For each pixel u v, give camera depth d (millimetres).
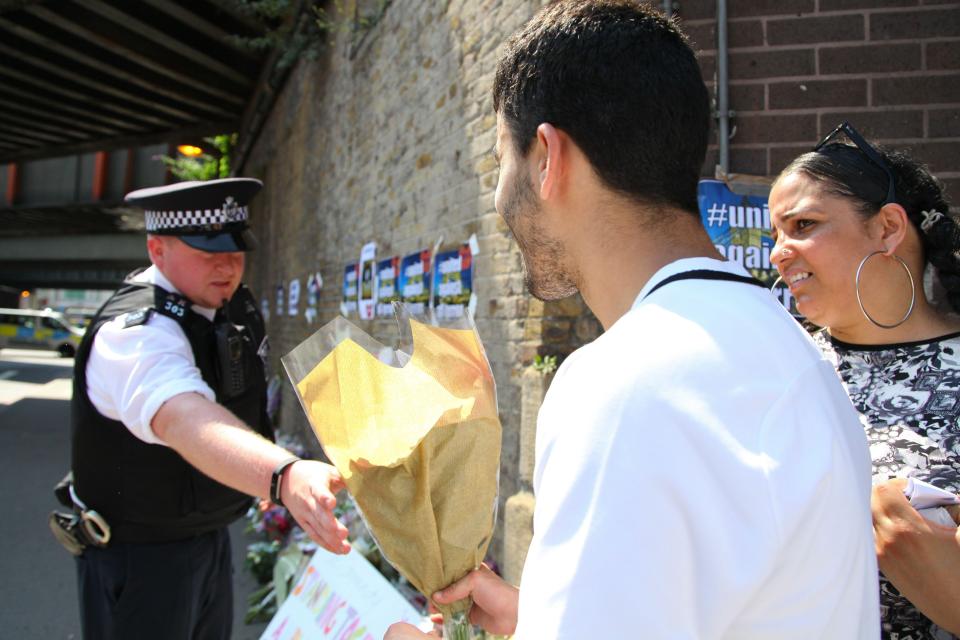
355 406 1037
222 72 9398
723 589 611
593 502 637
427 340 1097
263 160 11148
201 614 2297
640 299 788
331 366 1062
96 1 7398
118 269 31984
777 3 2467
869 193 1272
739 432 652
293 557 3662
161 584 2088
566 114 814
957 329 1271
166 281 2174
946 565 990
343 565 2496
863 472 782
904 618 1143
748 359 697
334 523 1309
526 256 933
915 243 1291
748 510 625
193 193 2145
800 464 662
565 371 779
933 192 1300
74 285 41625
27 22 7887
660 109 791
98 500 2039
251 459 1492
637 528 615
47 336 26625
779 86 2463
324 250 6828
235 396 2246
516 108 875
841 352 1347
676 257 816
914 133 2379
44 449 8344
